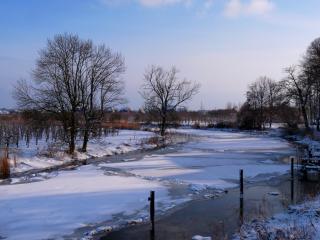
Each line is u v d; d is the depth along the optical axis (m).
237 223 14.96
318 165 27.78
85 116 37.03
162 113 64.94
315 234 10.49
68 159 33.22
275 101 91.88
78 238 13.33
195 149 44.81
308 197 18.02
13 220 15.08
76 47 35.47
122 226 14.69
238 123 102.62
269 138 65.81
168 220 15.50
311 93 67.19
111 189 20.55
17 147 35.12
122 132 67.12
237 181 23.73
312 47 64.25
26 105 34.00
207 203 18.19
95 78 37.34
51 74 34.47
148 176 25.03
